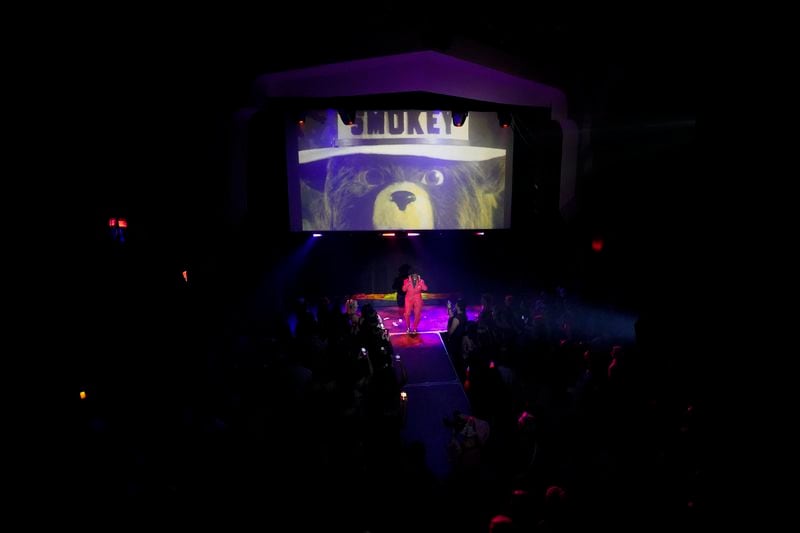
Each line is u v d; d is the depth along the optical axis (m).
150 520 3.61
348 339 6.98
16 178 5.07
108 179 6.14
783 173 4.73
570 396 6.43
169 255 7.17
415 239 11.93
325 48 6.82
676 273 6.91
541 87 8.00
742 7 5.04
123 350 6.16
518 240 11.58
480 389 5.43
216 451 4.52
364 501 4.14
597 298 9.34
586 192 8.98
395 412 5.04
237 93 7.00
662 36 6.60
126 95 6.23
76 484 3.75
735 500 3.69
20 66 5.04
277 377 5.72
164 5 6.22
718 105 5.46
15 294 5.07
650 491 4.03
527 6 6.96
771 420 4.46
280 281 10.56
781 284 4.80
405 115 10.10
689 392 5.21
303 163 10.16
